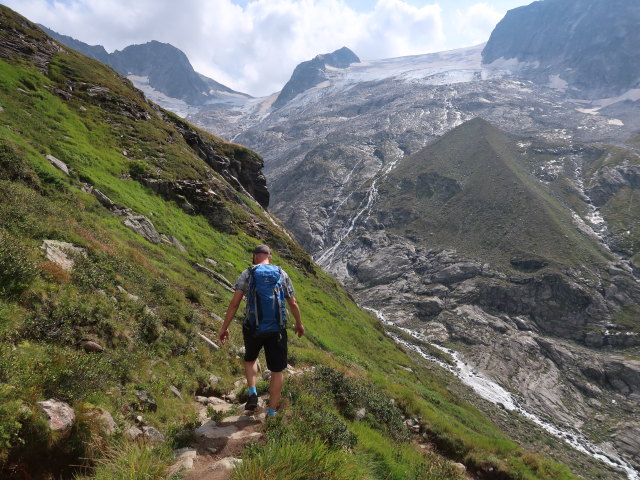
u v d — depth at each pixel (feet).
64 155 93.50
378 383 52.49
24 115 99.55
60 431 15.55
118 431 17.80
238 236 138.10
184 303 46.32
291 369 43.91
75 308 27.14
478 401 251.39
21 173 56.29
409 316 551.59
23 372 16.63
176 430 20.33
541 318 533.14
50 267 29.17
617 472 231.30
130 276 42.24
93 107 147.02
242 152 258.78
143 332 32.96
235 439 19.15
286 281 20.68
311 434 18.07
